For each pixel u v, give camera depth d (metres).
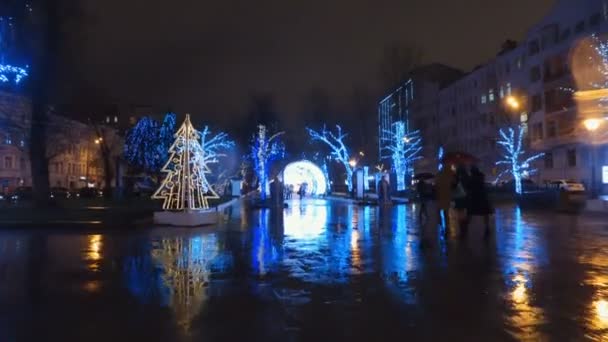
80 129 85.00
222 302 8.18
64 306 8.03
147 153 53.75
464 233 16.64
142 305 8.05
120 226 21.34
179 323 7.05
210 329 6.78
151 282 9.78
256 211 32.81
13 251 14.27
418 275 10.23
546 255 12.66
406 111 65.06
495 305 7.82
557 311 7.45
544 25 61.38
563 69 57.31
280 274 10.46
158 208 31.88
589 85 49.25
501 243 15.05
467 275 10.18
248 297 8.50
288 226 21.72
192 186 23.94
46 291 9.07
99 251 14.18
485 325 6.81
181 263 11.95
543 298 8.23
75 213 25.50
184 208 23.34
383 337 6.39
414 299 8.26
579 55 50.84
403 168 57.22
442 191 16.78
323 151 70.62
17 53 27.17
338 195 62.09
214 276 10.31
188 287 9.30
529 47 64.00
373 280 9.77
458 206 16.89
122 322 7.13
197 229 20.64
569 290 8.78
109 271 10.98
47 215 24.41
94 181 96.38
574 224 21.31
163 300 8.35
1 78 26.50
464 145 84.94
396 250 13.84
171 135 54.81
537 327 6.69
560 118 57.44
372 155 66.69
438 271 10.64
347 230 19.70
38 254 13.64
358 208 36.00
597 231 18.33
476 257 12.45
